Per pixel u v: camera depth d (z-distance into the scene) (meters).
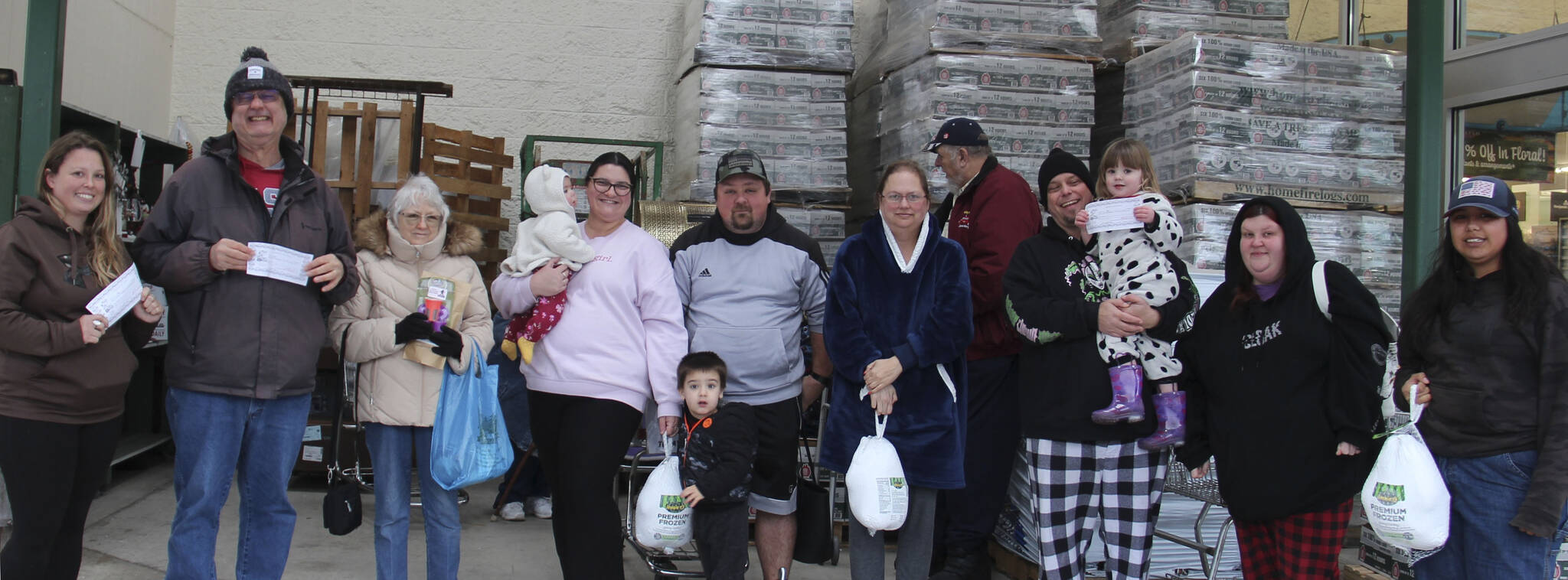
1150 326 3.13
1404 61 4.75
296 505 4.95
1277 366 2.99
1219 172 4.52
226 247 2.98
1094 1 5.11
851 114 6.17
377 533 3.41
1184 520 4.21
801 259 3.64
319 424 5.18
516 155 6.67
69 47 5.32
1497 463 2.68
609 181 3.49
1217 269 4.46
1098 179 3.44
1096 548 4.10
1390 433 2.85
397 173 5.34
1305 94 4.63
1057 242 3.45
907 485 3.31
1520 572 2.67
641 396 3.47
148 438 5.62
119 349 3.10
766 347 3.53
